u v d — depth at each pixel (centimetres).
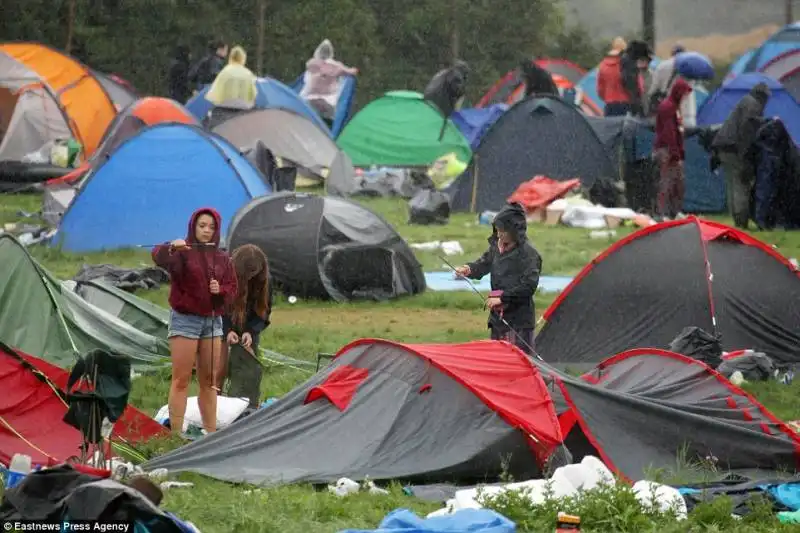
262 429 3694
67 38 15725
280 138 11519
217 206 8319
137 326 5291
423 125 12769
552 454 3528
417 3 17412
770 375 5131
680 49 12400
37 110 11719
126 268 7350
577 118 10962
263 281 4444
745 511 3300
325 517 3138
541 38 17938
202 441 3653
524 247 4675
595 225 9850
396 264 6938
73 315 4969
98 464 3225
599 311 5512
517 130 10994
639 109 12400
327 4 16675
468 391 3609
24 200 10406
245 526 3016
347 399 3722
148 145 8350
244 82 11638
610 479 3375
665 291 5447
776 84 12644
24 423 3641
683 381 4062
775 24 17638
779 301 5422
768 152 9456
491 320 4688
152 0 16075
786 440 3806
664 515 3164
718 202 10912
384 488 3444
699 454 3738
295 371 5075
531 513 3100
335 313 6488
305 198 7000
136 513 2512
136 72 15938
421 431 3581
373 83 16700
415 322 6281
